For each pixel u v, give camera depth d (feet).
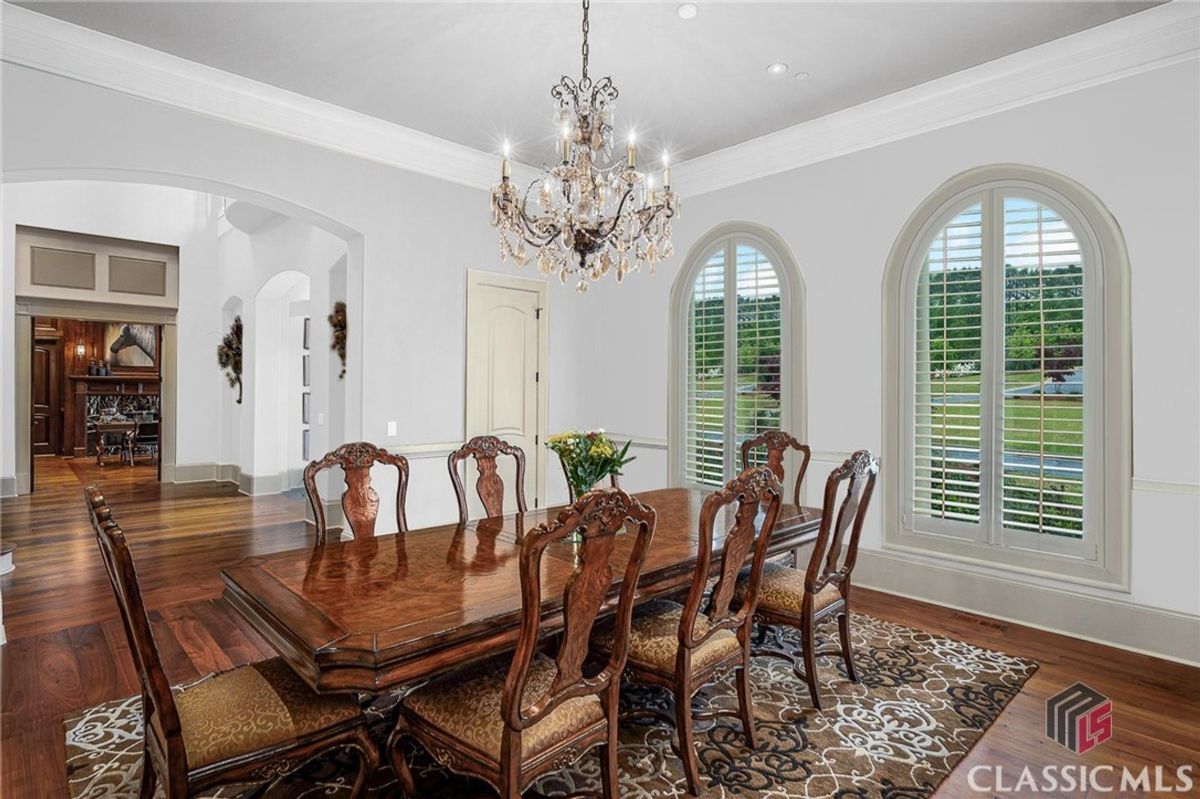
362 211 13.71
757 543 7.37
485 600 6.22
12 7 9.36
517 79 11.62
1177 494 9.76
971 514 11.93
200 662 9.73
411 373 14.62
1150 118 9.93
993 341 11.57
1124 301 10.18
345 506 9.11
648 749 7.40
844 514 8.59
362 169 13.70
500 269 16.29
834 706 8.38
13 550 14.90
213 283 27.09
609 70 11.26
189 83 11.18
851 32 10.05
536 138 14.40
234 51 10.65
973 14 9.57
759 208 15.01
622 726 7.91
